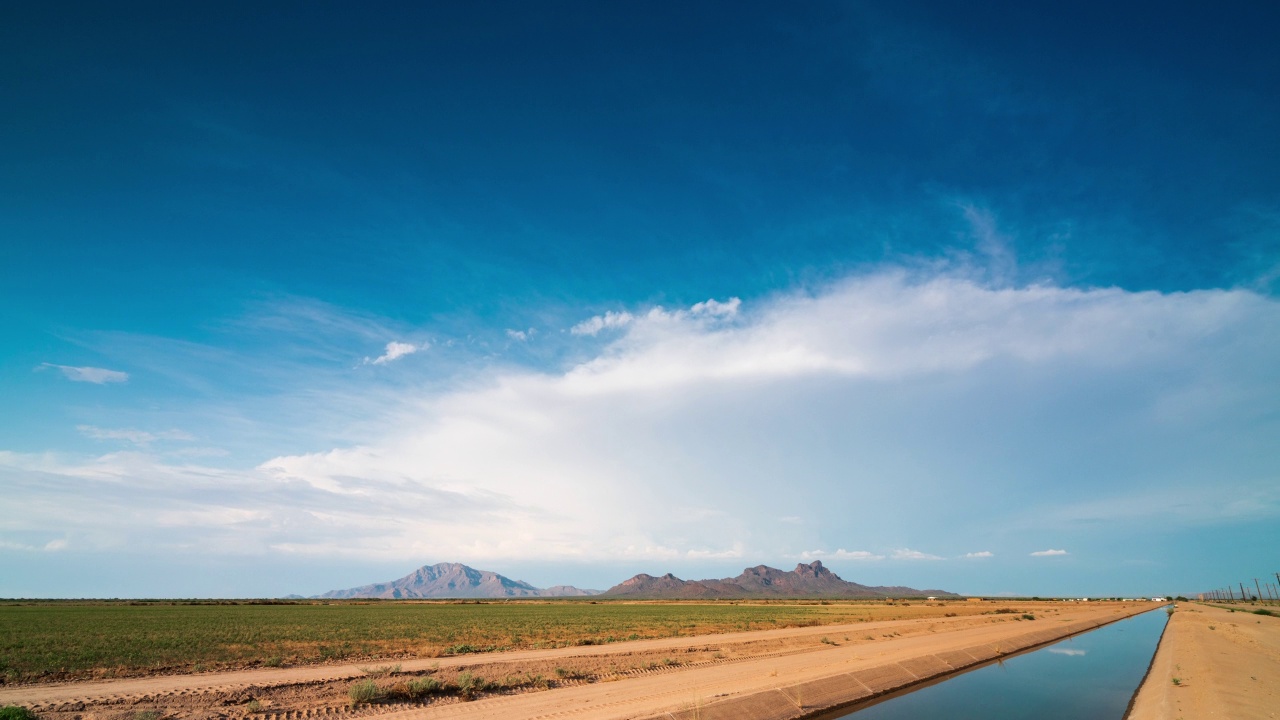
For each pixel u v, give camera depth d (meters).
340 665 31.61
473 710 21.00
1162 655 44.06
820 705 27.09
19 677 25.16
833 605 177.88
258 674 27.70
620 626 69.19
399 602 195.38
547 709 21.41
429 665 30.94
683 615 101.62
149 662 30.91
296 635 50.59
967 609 132.12
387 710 20.53
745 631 63.31
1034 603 192.00
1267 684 28.56
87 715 18.42
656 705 22.38
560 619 85.50
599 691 25.11
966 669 41.91
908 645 49.19
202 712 19.23
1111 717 27.16
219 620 71.88
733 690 26.00
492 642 46.34
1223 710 23.03
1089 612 118.12
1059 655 50.22
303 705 20.56
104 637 45.16
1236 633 57.34
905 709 28.33
